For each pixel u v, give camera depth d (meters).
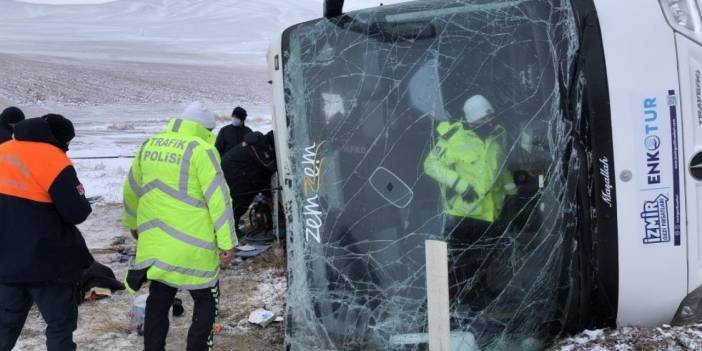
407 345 3.22
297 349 3.40
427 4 3.47
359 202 3.36
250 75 67.12
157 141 3.72
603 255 3.16
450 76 3.35
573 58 3.18
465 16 3.40
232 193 7.09
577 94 3.17
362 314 3.30
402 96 3.39
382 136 3.38
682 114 3.13
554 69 3.22
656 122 3.12
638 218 3.13
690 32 3.16
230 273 6.18
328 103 3.49
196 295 3.79
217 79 60.94
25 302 3.71
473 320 3.22
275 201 6.91
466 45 3.36
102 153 18.16
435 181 3.29
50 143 3.60
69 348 3.73
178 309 5.03
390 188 3.33
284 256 6.45
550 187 3.19
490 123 3.28
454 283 3.23
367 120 3.41
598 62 3.15
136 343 4.55
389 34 3.48
